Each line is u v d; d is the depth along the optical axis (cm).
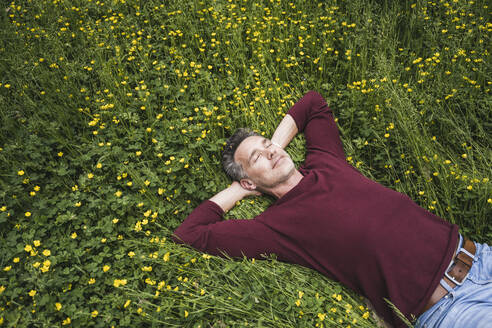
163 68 374
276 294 241
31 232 259
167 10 432
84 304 239
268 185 279
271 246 252
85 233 263
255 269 247
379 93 333
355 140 312
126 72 374
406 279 217
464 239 227
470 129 325
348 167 271
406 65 389
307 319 230
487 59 354
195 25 418
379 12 425
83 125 339
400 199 235
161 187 293
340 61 376
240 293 243
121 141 318
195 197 300
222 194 292
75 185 295
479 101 329
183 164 303
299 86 374
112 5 431
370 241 224
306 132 312
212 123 338
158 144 302
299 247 248
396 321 223
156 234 278
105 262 262
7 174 295
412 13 408
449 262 216
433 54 372
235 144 295
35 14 445
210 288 250
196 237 257
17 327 215
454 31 378
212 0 414
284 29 416
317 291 244
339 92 358
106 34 396
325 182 252
